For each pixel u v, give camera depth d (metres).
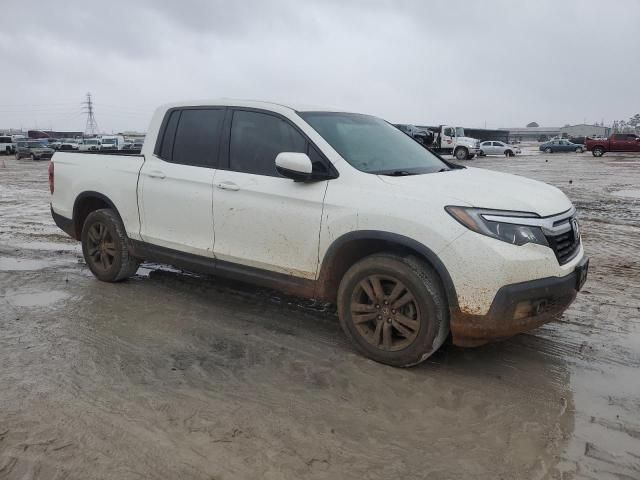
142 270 6.09
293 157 3.78
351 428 3.01
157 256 5.04
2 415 3.04
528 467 2.69
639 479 2.61
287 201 4.05
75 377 3.51
